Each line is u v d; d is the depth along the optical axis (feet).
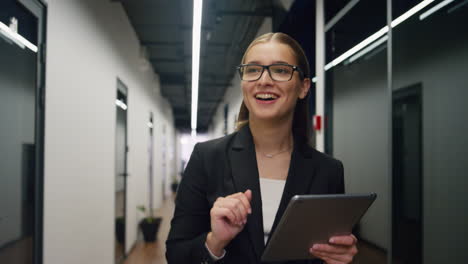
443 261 6.60
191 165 2.44
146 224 15.60
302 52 2.36
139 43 17.43
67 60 7.04
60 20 6.66
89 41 8.61
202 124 64.03
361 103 10.31
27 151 5.46
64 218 6.85
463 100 6.13
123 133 13.39
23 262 5.31
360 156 10.36
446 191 6.56
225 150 2.41
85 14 8.27
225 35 17.15
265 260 2.04
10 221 4.98
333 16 8.95
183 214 2.34
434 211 6.89
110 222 10.83
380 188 9.43
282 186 2.32
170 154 39.11
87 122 8.44
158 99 26.03
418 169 7.66
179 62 22.16
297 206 1.73
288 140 2.49
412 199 7.63
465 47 6.03
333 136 9.38
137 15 14.33
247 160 2.35
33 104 5.64
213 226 1.95
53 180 6.31
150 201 22.07
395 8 6.22
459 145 6.22
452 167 6.39
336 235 2.05
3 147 4.82
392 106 6.23
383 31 7.51
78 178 7.72
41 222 5.78
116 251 12.63
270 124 2.30
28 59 5.48
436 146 6.78
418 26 6.84
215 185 2.33
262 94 2.19
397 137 6.61
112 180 11.12
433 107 6.82
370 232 9.96
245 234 2.16
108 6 10.69
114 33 11.55
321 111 9.52
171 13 14.17
